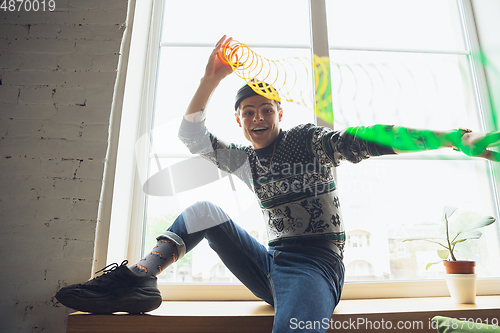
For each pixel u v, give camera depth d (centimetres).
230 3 187
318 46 172
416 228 154
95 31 152
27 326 118
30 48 148
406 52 180
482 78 175
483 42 179
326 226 96
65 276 123
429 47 183
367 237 152
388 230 153
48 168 134
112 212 134
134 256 149
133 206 154
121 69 150
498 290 142
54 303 120
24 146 136
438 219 155
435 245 151
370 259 149
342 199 156
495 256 151
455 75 178
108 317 95
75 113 141
